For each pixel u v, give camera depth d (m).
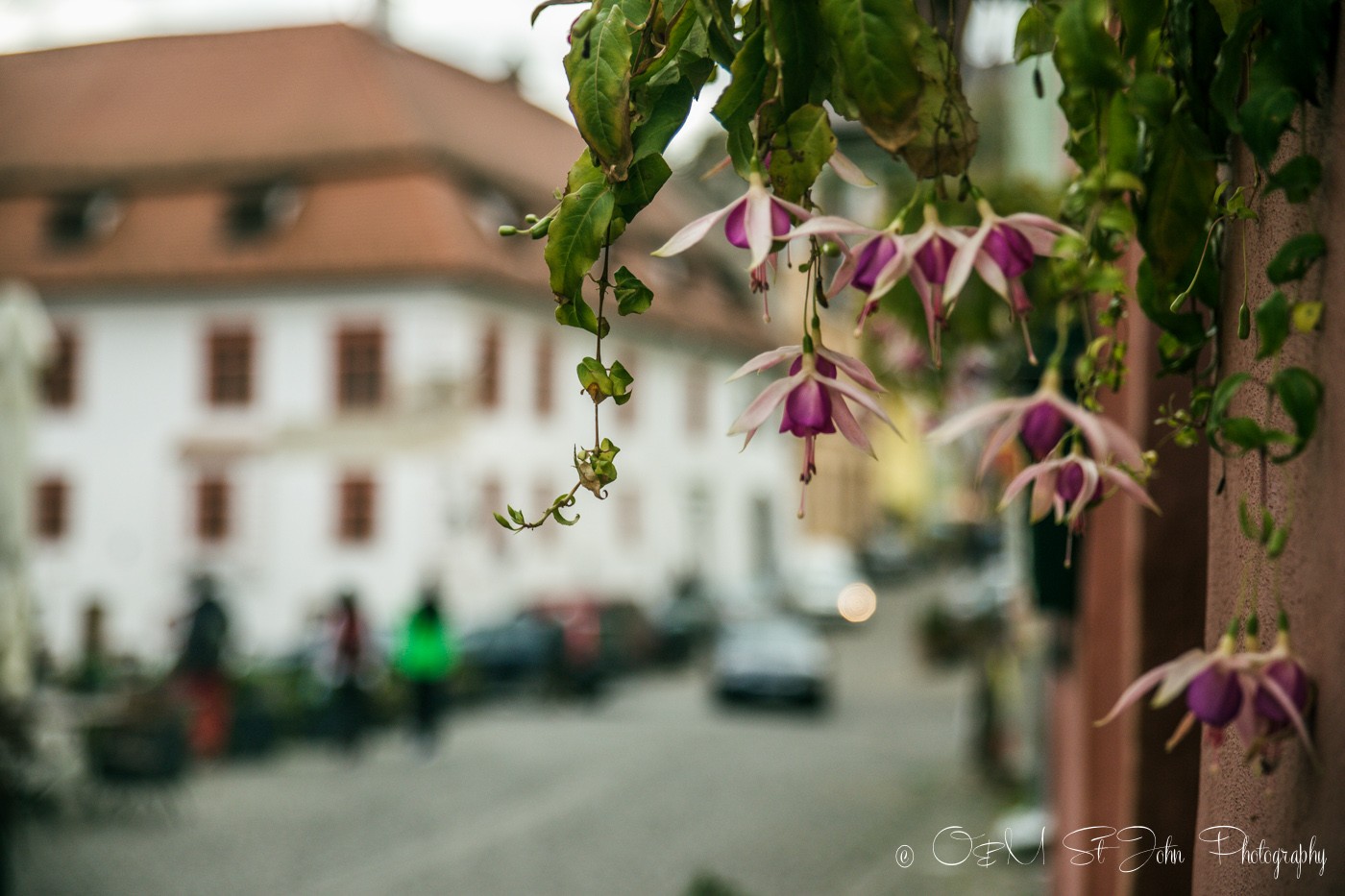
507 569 32.19
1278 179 1.22
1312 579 1.23
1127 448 1.41
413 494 30.56
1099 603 3.84
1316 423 1.22
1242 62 1.33
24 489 11.57
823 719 22.41
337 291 31.09
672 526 40.84
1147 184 1.39
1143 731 2.57
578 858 11.15
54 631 32.41
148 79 35.97
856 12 1.16
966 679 29.28
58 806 12.69
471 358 31.00
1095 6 1.19
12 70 36.84
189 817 12.85
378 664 20.19
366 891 9.93
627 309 1.27
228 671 16.95
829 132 1.21
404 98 33.59
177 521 31.98
